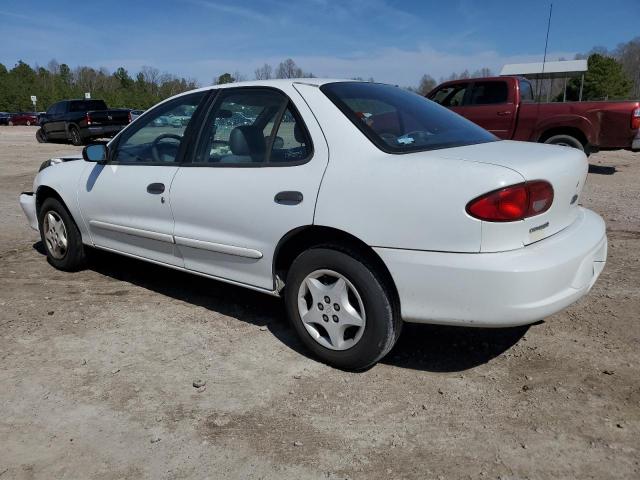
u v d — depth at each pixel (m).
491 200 2.65
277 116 3.47
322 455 2.54
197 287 4.74
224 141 3.72
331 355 3.27
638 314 3.88
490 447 2.55
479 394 2.99
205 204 3.69
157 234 4.07
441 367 3.30
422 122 3.52
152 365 3.38
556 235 3.00
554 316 3.91
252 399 3.00
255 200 3.40
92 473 2.45
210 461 2.51
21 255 5.81
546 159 2.95
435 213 2.76
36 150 17.86
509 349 3.48
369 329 3.07
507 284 2.66
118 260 5.55
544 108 10.20
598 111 9.75
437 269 2.78
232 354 3.51
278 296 3.55
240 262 3.61
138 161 4.30
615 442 2.55
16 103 71.00
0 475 2.44
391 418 2.80
